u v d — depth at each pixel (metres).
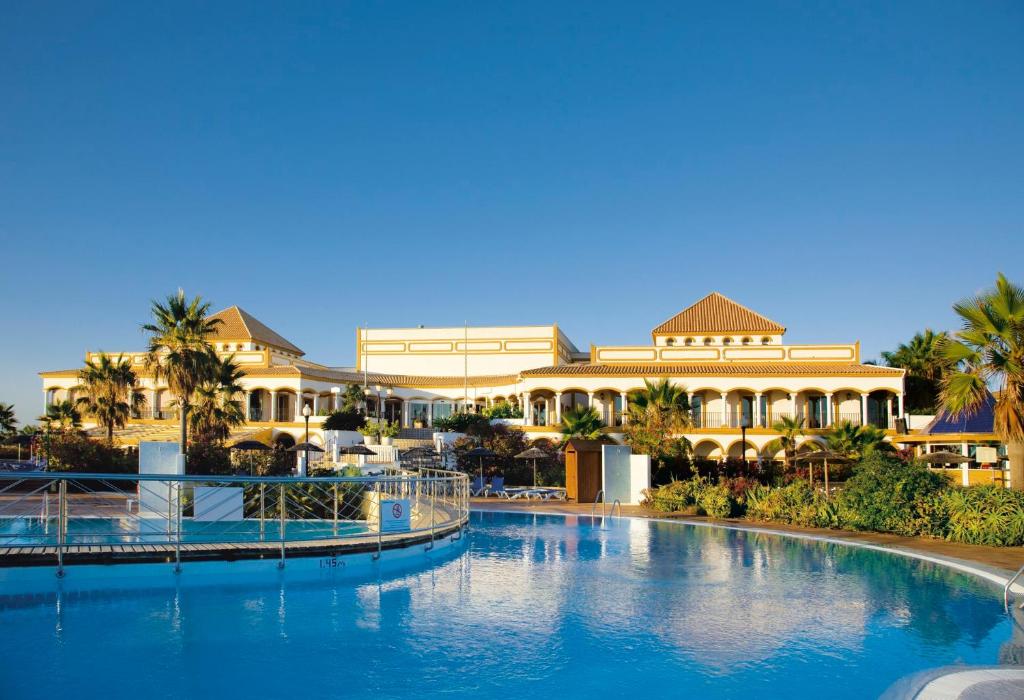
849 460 31.05
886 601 12.91
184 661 9.62
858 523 21.48
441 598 13.21
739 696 8.44
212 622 11.51
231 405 41.09
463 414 53.25
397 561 17.02
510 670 9.34
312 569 15.80
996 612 12.11
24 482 31.88
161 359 36.28
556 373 50.97
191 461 30.62
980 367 19.95
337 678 9.02
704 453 50.38
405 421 63.25
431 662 9.62
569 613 12.12
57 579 14.27
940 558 16.98
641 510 29.17
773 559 17.30
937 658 9.72
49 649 10.09
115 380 42.50
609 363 54.38
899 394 48.12
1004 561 16.55
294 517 22.38
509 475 41.31
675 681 8.93
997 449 36.47
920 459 30.41
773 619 11.73
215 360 36.59
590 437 41.28
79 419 45.56
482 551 18.70
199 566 15.16
